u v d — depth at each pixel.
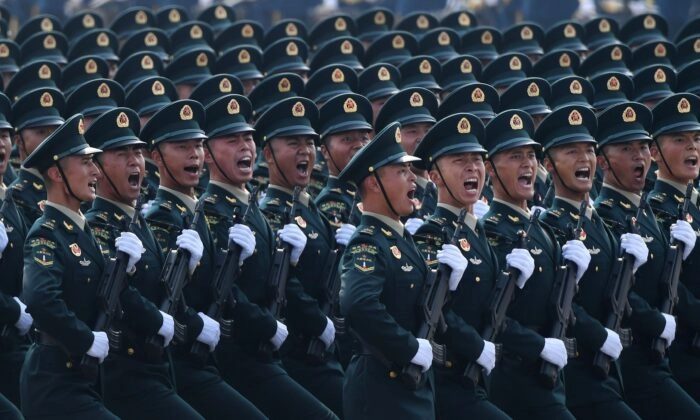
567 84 38.50
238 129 31.19
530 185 29.61
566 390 29.83
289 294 30.48
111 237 28.22
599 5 67.38
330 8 68.62
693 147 33.16
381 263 26.73
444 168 28.52
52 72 41.41
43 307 26.11
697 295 32.31
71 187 27.20
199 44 48.38
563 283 28.91
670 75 40.25
